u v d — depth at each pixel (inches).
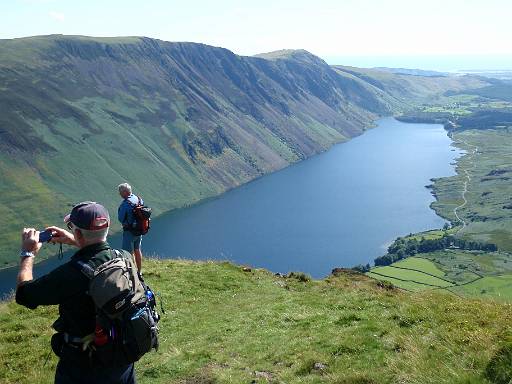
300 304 859.4
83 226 243.6
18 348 655.1
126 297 234.4
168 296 938.1
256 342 649.0
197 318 818.2
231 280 1093.1
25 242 254.2
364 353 519.5
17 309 805.2
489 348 424.5
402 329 571.5
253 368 552.4
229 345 654.5
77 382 242.7
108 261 242.5
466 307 617.3
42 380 555.5
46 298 230.8
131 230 775.1
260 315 791.7
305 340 613.6
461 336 486.6
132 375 259.4
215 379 535.8
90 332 236.1
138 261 788.6
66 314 237.6
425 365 427.2
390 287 1147.3
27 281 238.4
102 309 229.1
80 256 245.1
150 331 243.3
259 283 1095.0
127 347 235.1
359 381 434.9
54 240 265.0
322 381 465.7
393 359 464.8
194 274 1109.1
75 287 233.3
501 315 556.7
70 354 241.1
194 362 592.4
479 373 381.7
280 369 537.3
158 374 568.1
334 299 871.1
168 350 647.8
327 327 661.3
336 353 539.8
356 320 672.4
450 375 392.5
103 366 240.2
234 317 800.9
